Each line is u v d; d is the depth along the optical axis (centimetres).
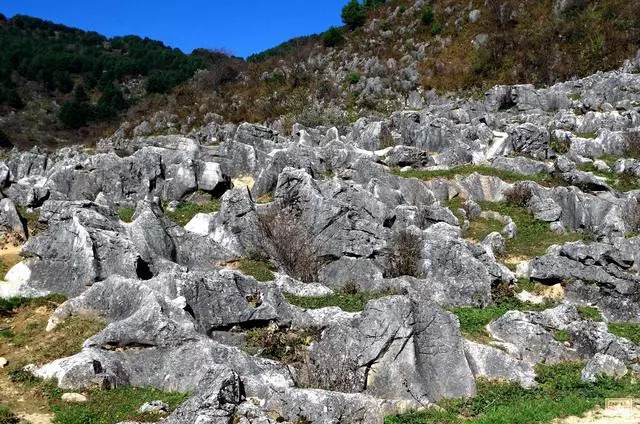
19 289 1823
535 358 1722
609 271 2134
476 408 1381
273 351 1579
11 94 9519
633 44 5197
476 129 3838
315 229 2298
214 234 2334
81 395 1271
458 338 1519
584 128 4006
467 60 5825
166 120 6247
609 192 2934
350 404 1199
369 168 3023
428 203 2986
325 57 6600
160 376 1380
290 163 2998
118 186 2881
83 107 9106
